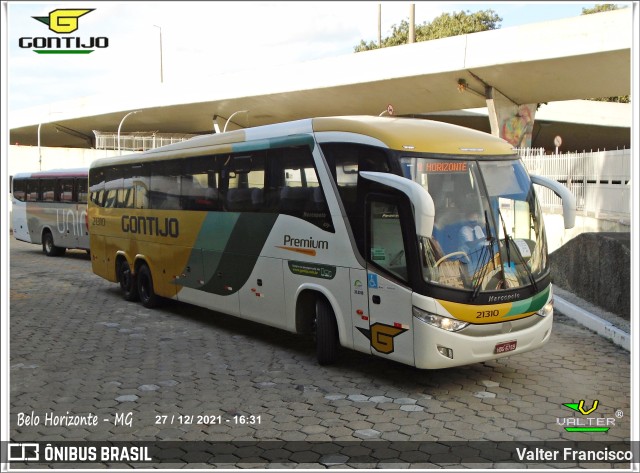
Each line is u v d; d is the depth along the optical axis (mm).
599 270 10859
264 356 8633
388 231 7016
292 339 9664
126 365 8188
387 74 34625
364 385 7305
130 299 12961
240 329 10391
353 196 7449
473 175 7148
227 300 9836
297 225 8281
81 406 6645
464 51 30891
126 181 12805
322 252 7871
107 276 13758
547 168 15945
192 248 10609
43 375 7738
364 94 38250
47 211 22578
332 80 37812
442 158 7043
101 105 54000
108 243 13625
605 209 13023
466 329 6680
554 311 11281
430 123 7797
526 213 7418
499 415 6305
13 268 18797
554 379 7465
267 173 8859
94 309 12148
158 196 11617
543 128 50250
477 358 6785
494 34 29625
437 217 6836
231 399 6840
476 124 49562
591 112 47844
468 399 6785
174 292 11289
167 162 11320
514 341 6992
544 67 29109
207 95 46156
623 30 25375
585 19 26484
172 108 49281
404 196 6785
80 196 20562
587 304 10984
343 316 7613
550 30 27625
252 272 9180
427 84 34281
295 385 7320
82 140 72000
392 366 8078
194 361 8375
